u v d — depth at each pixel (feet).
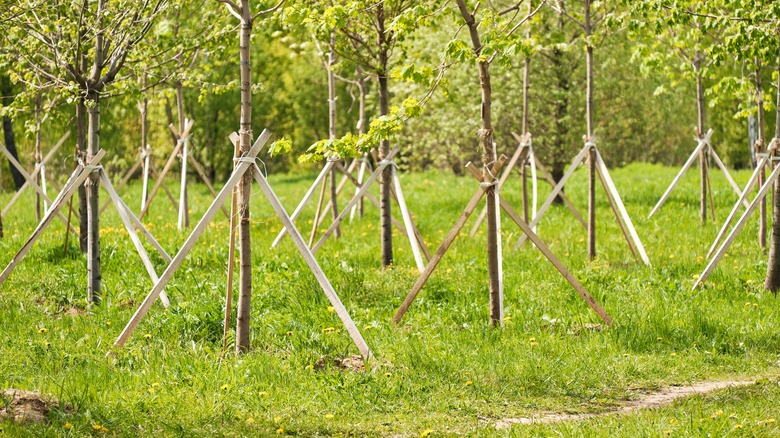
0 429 23.25
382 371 31.07
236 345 32.96
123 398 26.96
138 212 82.84
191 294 42.55
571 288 44.78
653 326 37.42
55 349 32.37
